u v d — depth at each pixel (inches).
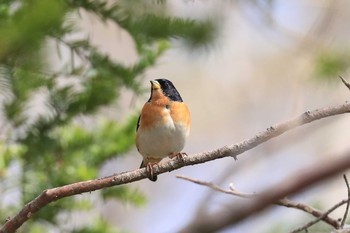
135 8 267.0
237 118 835.4
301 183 157.5
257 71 828.0
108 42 716.0
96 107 341.1
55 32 205.0
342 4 598.5
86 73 313.6
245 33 779.4
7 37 158.7
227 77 834.2
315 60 407.5
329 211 284.7
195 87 839.1
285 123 253.8
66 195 256.8
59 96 329.7
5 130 345.4
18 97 326.3
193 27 276.5
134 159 644.7
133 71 325.4
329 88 406.6
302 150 714.8
